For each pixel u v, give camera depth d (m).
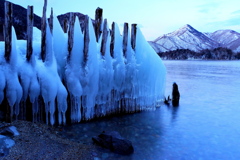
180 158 6.76
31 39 7.83
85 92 9.09
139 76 11.30
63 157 5.67
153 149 7.25
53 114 8.41
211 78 35.94
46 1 8.20
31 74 7.74
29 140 6.11
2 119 6.96
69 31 8.76
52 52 8.54
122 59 10.55
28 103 7.87
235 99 17.78
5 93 7.18
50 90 7.98
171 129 9.60
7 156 5.02
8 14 7.16
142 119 10.61
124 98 10.94
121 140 6.78
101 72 9.67
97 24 10.84
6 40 7.23
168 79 33.59
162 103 14.38
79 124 8.99
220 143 8.20
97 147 6.82
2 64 7.24
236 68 70.69
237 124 10.79
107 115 10.32
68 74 8.77
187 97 18.45
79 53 9.00
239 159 6.88
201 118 11.80
